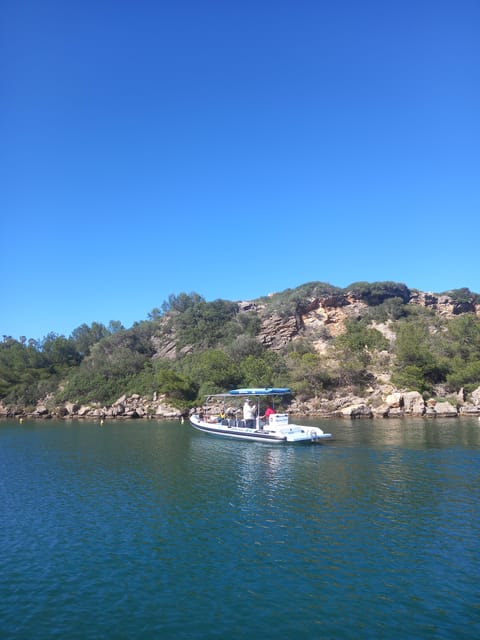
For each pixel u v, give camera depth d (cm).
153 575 1636
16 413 9631
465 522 2091
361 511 2270
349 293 12006
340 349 9625
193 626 1326
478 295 13600
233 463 3569
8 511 2378
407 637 1255
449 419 6912
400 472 3100
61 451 4369
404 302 12719
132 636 1283
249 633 1286
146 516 2258
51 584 1588
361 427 5888
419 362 8619
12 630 1319
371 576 1593
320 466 3369
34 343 12669
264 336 10819
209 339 11006
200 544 1894
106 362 10519
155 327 12350
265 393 4834
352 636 1263
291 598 1463
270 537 1953
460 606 1400
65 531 2072
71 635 1293
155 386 9225
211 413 8038
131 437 5409
